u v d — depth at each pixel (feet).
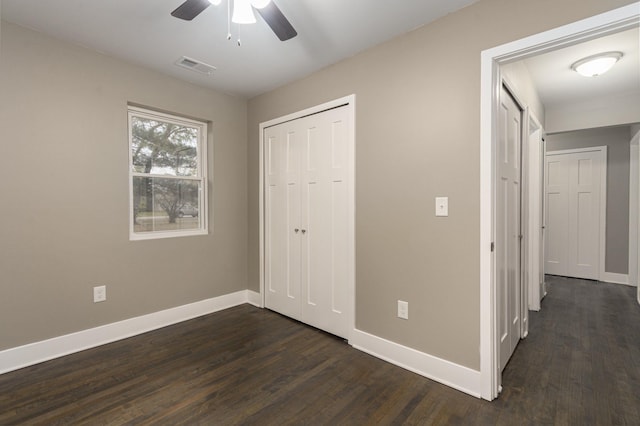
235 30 7.26
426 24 6.92
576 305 11.84
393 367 7.34
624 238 15.01
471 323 6.33
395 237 7.52
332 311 9.09
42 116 7.47
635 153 14.48
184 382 6.69
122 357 7.77
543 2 5.48
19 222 7.21
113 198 8.66
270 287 11.22
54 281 7.71
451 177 6.57
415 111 7.12
